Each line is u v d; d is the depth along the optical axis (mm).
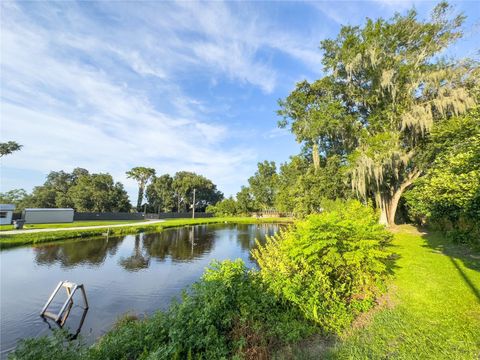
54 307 7980
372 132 18172
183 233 28047
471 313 4535
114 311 7695
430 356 3309
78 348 3625
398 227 18234
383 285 6152
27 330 6590
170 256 15734
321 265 5812
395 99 17188
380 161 15047
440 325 4176
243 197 62250
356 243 5707
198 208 78938
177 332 3729
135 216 49938
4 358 5352
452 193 6559
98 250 17016
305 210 18078
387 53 17234
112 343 3926
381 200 18906
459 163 6355
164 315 4719
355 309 5070
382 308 5164
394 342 3771
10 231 21531
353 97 19719
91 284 10234
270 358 3666
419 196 9008
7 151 32469
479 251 9398
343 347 3717
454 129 11250
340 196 18281
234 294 4680
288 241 6945
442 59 15328
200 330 3949
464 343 3572
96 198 50000
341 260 5566
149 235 25828
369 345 3734
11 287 9727
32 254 15102
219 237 24750
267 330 4273
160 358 3182
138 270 12430
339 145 21453
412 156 16141
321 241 5547
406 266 8078
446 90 14805
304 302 4781
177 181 69125
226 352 3637
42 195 51062
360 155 15836
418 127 15398
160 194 66188
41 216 32844
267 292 4945
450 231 11766
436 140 13367
